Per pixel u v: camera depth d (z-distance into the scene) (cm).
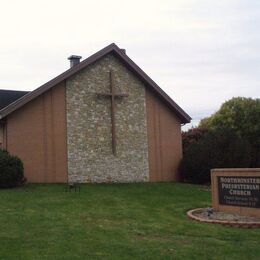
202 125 4244
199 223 1455
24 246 1118
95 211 1616
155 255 1061
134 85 2702
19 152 2344
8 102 2573
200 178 2681
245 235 1289
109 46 2577
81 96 2519
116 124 2612
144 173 2677
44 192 1994
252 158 3762
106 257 1039
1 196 1858
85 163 2494
